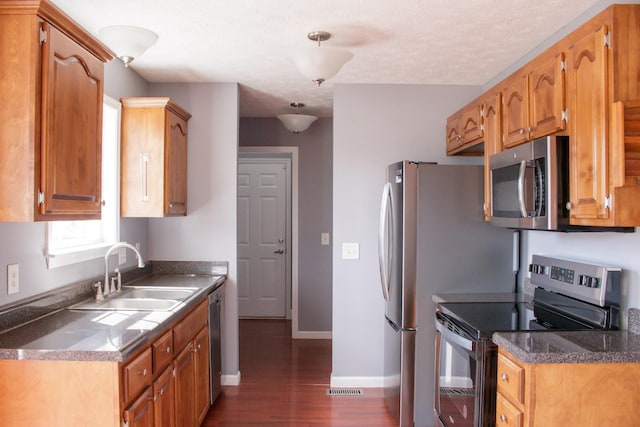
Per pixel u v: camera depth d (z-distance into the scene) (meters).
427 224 2.86
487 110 2.78
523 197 2.08
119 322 2.07
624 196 1.67
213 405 3.29
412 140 3.66
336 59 2.49
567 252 2.51
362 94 3.65
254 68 3.23
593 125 1.78
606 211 1.70
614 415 1.76
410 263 2.86
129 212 3.00
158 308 2.55
